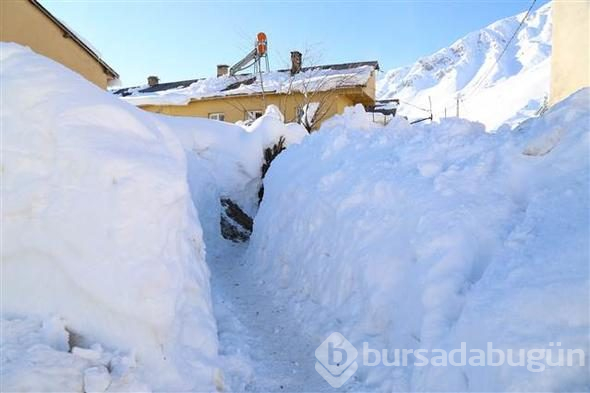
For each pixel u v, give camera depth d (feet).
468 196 12.71
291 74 67.92
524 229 10.47
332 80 59.82
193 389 10.98
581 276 8.02
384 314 12.94
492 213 11.97
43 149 11.15
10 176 10.76
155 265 11.09
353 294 14.64
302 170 23.47
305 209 20.22
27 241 10.40
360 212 15.97
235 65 69.92
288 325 16.52
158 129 15.08
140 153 12.46
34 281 10.28
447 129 16.69
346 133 22.72
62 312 10.18
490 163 13.51
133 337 10.43
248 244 28.55
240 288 21.30
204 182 31.48
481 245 11.39
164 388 10.37
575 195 10.34
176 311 11.92
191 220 15.23
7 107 11.27
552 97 27.14
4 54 12.16
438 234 12.02
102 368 9.44
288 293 18.83
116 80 46.21
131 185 11.51
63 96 11.91
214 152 34.17
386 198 15.31
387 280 13.37
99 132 11.98
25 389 8.54
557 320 7.80
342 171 19.17
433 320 10.52
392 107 70.85
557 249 8.98
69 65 36.04
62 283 10.33
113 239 10.73
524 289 8.63
